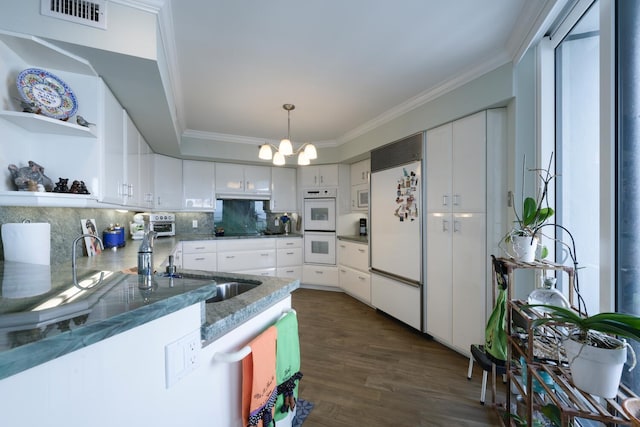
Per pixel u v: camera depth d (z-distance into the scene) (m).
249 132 3.86
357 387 1.90
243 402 0.93
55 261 1.75
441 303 2.49
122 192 2.03
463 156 2.29
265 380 0.98
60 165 1.53
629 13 1.15
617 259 1.18
